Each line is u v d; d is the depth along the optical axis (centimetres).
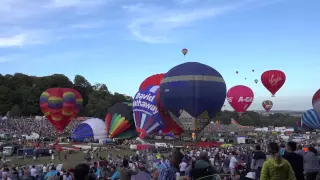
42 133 6844
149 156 2839
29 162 3591
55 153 4341
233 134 8975
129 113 5750
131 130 5766
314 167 1019
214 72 3497
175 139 5116
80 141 5772
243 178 964
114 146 5116
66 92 5581
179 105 3428
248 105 5356
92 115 11962
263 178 698
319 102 3222
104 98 13300
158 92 4347
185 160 1773
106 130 5856
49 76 12975
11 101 11431
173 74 3512
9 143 4878
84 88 13700
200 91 3366
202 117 3434
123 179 952
